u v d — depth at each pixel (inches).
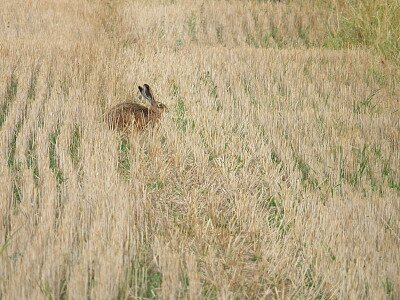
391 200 866.1
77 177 917.2
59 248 689.6
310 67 1605.6
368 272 681.0
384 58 1635.1
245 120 1191.6
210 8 2274.9
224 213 871.1
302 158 1048.2
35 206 807.1
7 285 616.4
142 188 884.0
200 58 1633.9
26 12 2112.5
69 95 1238.9
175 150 1061.1
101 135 1058.1
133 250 716.0
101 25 2006.6
